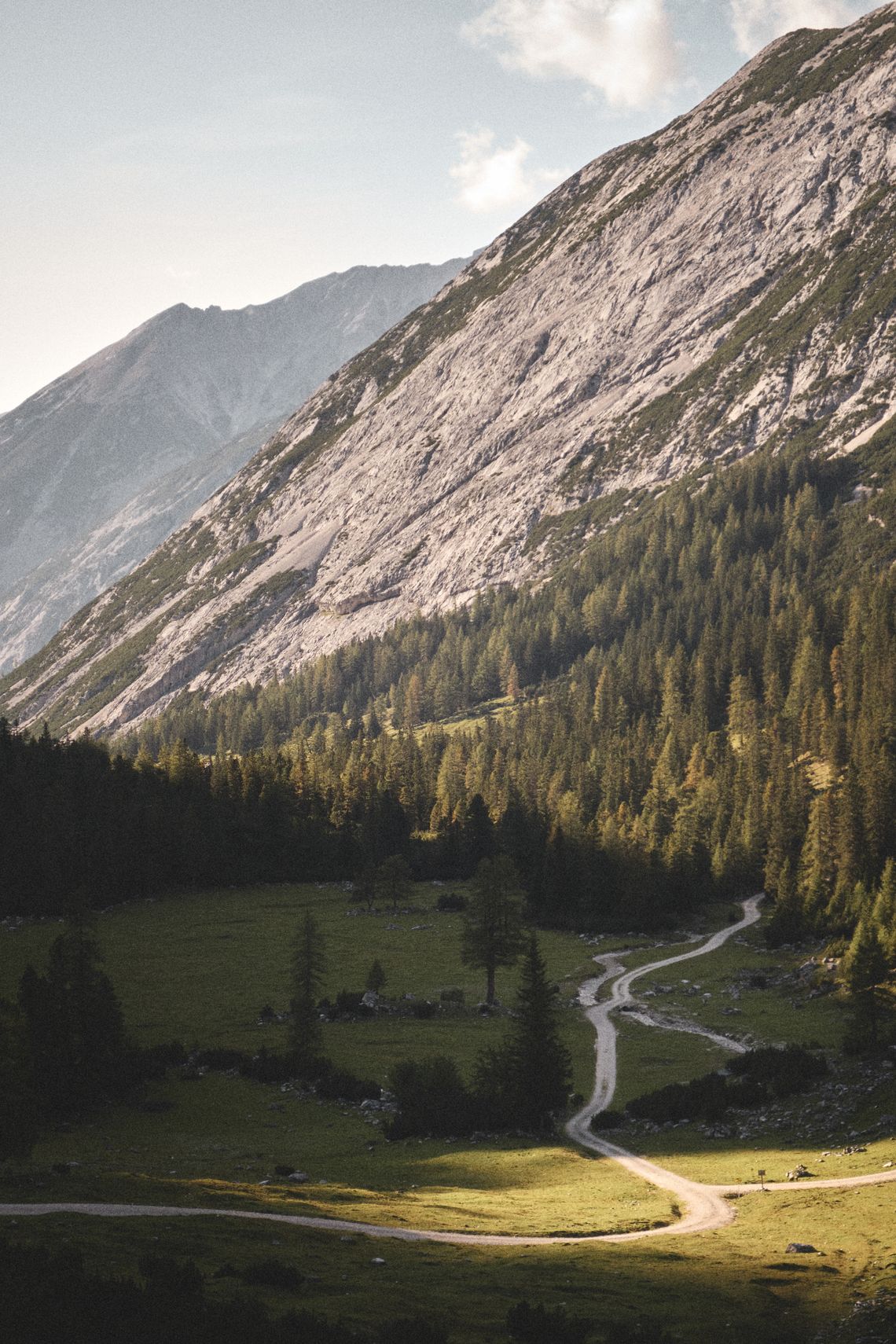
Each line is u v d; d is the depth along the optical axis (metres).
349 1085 80.69
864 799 142.38
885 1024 79.31
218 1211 45.78
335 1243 41.41
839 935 122.81
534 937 75.38
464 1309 34.75
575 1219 47.91
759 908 150.38
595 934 143.38
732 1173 56.22
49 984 80.81
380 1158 64.19
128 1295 31.50
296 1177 57.25
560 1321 33.09
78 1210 44.47
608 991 112.38
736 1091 71.69
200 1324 30.14
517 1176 58.47
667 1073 82.56
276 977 120.12
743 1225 46.38
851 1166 54.41
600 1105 76.06
